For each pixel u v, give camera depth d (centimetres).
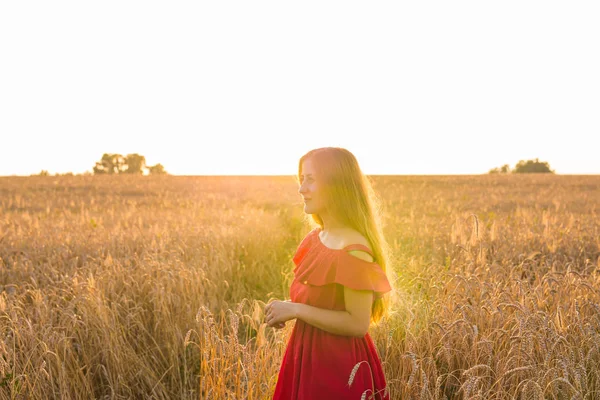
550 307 418
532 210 2081
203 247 805
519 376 298
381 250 224
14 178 4922
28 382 346
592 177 5422
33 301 469
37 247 773
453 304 408
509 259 678
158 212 1762
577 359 329
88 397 402
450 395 335
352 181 220
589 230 1001
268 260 928
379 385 231
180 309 514
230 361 304
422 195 3216
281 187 3778
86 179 4844
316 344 220
